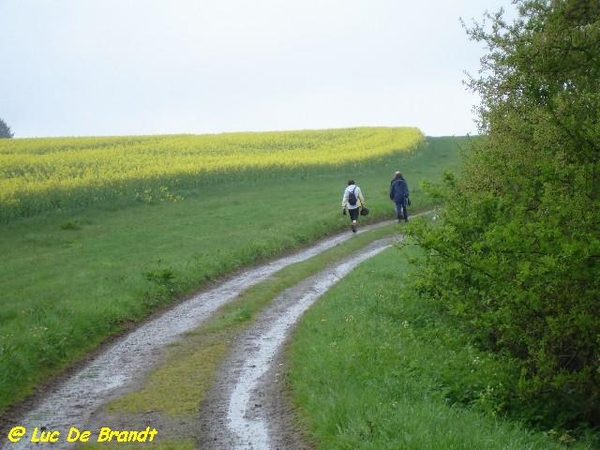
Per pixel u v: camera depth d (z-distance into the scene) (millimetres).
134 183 38656
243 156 50594
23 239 27781
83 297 15695
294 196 38812
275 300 16781
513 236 8594
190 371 11188
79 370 11688
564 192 8781
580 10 9398
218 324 14344
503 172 9969
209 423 8758
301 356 10930
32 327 12664
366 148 57281
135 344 13266
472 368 9766
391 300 14305
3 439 8562
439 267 11445
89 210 34500
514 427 8305
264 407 9211
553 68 9281
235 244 23453
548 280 8445
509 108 11383
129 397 10016
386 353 10156
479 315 10352
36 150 56875
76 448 8180
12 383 10391
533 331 9117
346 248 24609
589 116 8977
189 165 43531
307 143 61906
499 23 10758
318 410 8305
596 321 8383
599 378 8758
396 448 6715
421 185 12633
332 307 14422
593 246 7902
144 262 20719
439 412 7820
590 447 8125
